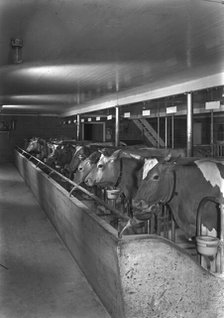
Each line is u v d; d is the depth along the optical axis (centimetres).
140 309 262
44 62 499
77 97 968
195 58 468
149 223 417
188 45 404
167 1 274
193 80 620
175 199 371
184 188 366
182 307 271
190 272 271
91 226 346
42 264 439
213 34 362
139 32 355
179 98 733
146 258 259
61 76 621
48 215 676
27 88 793
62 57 466
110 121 1369
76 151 761
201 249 292
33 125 1747
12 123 1722
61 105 1240
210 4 280
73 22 323
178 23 328
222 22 325
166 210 438
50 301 340
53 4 279
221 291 281
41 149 1270
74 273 409
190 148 631
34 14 303
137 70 552
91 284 369
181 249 269
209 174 355
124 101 901
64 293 357
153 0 272
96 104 1112
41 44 401
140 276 259
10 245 516
